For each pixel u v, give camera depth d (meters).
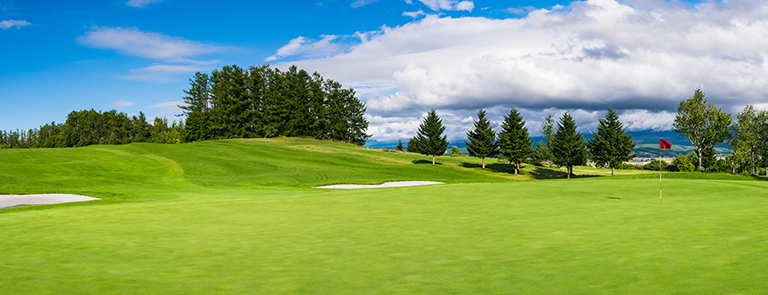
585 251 8.11
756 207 13.78
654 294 5.43
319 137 110.88
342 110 116.31
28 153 46.53
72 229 12.08
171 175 40.88
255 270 7.47
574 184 24.38
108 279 6.95
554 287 5.93
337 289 6.26
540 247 8.70
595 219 12.34
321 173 47.03
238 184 36.69
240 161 51.78
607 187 22.17
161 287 6.49
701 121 66.00
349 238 10.48
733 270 6.33
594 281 6.13
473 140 69.44
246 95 108.69
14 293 6.23
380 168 58.56
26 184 30.23
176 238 10.69
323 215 14.66
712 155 106.75
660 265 6.81
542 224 11.77
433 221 12.95
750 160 84.69
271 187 35.81
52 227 12.41
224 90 109.12
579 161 64.25
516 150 65.62
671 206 14.86
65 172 38.31
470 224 12.21
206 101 119.00
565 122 65.25
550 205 16.22
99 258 8.48
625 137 67.81
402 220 13.29
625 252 7.86
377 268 7.45
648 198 17.86
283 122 106.81
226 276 7.09
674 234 9.46
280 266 7.75
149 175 39.16
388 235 10.78
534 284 6.12
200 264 7.95
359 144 120.94
